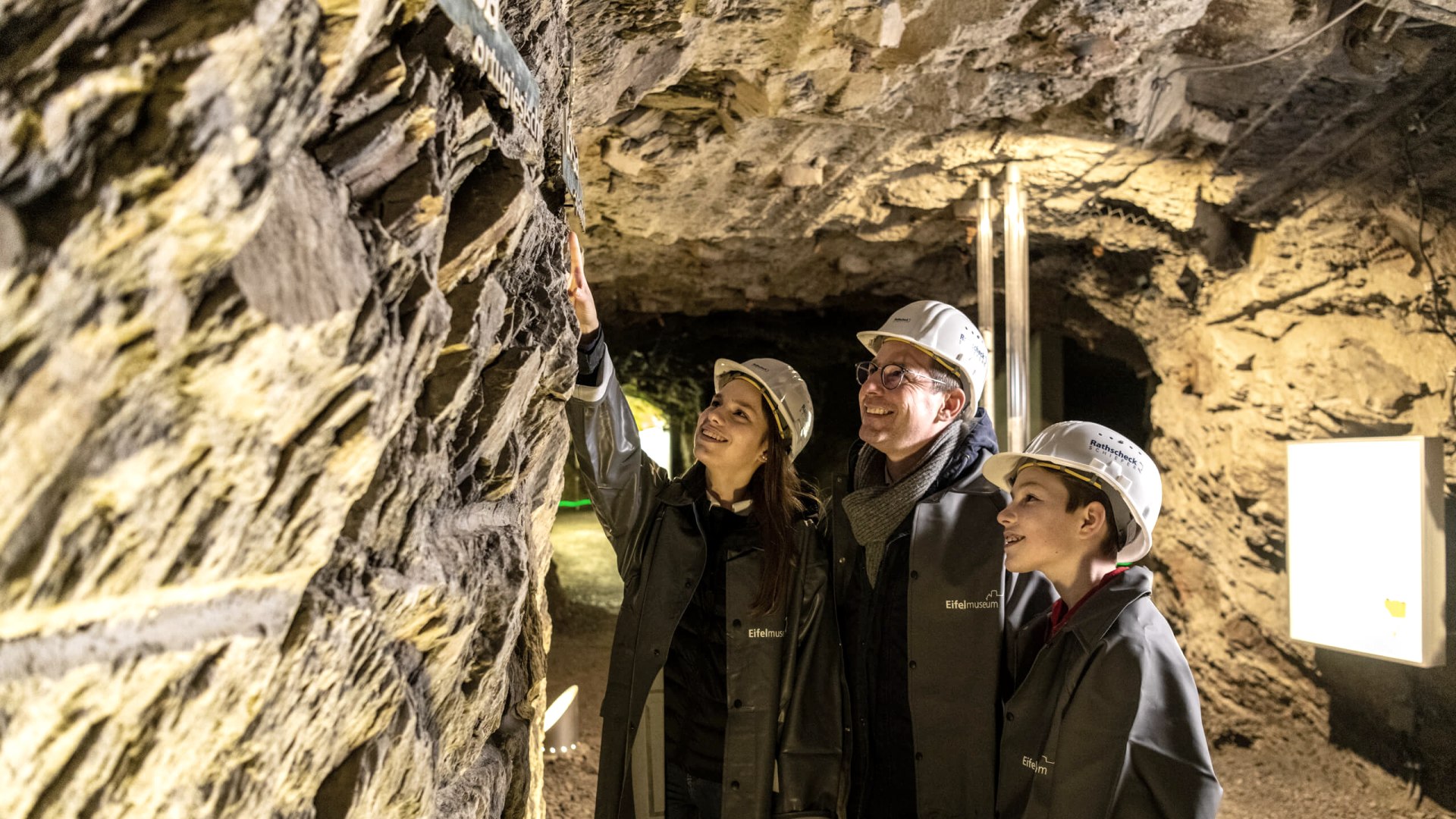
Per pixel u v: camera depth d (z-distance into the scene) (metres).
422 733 0.94
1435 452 3.71
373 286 0.67
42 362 0.44
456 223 0.92
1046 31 3.21
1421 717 4.02
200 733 0.61
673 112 3.90
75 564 0.49
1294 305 4.68
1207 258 5.00
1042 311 7.37
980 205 4.72
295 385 0.59
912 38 3.24
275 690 0.68
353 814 0.81
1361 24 3.20
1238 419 5.07
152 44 0.46
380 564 0.83
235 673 0.62
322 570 0.74
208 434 0.54
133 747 0.57
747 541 2.05
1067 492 1.63
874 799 1.90
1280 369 4.77
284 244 0.58
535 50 1.26
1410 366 4.00
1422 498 3.70
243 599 0.64
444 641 0.96
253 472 0.58
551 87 1.41
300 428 0.62
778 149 4.24
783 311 9.80
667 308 7.86
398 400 0.75
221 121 0.48
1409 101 3.50
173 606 0.58
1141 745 1.39
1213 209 4.80
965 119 3.91
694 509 2.09
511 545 1.20
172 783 0.60
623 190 4.67
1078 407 9.49
